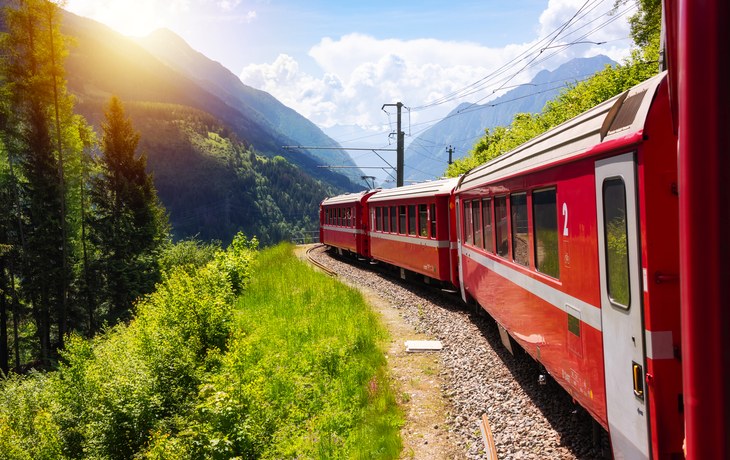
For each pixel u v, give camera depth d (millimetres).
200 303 9602
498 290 7898
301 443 5977
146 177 39688
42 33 30188
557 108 22844
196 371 7637
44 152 31594
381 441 5730
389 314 12328
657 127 3094
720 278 1295
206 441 5754
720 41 1288
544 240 5512
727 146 1285
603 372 3928
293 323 11070
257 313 12203
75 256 35000
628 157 3322
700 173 1320
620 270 3545
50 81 30688
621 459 3748
